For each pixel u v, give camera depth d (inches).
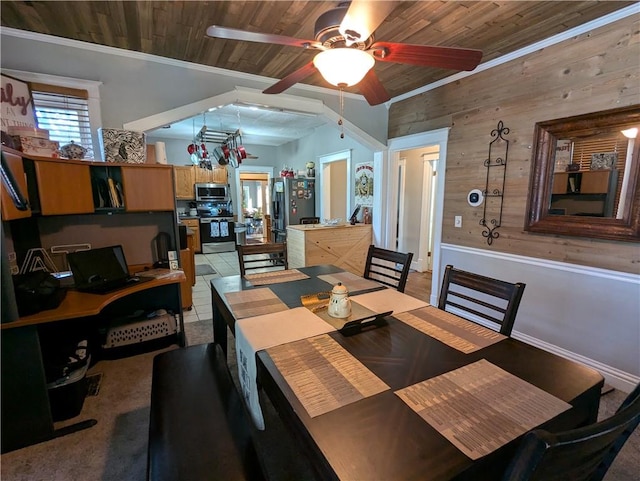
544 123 94.1
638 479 56.6
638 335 80.4
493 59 107.1
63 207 84.0
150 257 111.9
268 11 78.3
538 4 75.1
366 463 29.0
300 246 168.1
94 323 104.1
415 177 212.5
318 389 39.8
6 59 86.9
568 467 25.1
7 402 62.3
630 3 74.7
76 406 72.7
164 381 59.1
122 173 94.6
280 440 66.2
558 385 40.8
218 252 289.9
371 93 81.4
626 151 78.8
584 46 85.3
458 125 123.6
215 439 45.2
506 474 24.3
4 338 61.3
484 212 116.0
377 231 173.8
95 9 77.2
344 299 62.2
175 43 96.0
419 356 47.9
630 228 78.7
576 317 92.5
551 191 95.0
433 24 84.0
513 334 109.4
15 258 82.5
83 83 95.8
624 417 25.4
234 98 119.7
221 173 290.7
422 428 33.3
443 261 134.4
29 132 80.5
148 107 106.0
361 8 44.2
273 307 67.1
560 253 95.0
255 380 49.3
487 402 37.5
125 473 58.4
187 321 129.0
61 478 57.4
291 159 301.3
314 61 60.9
